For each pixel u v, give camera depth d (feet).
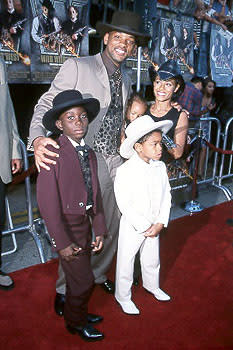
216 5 18.26
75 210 6.54
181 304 8.54
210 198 16.38
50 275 9.63
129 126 7.38
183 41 17.39
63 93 6.40
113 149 8.12
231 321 7.97
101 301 8.61
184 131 8.64
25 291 8.92
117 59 7.47
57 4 13.11
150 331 7.63
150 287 8.67
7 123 8.08
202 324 7.86
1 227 8.72
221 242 11.69
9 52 12.41
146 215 7.76
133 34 7.02
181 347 7.17
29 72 13.05
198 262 10.45
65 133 6.48
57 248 6.28
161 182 7.76
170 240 11.73
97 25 7.33
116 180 7.67
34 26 12.77
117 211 8.65
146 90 21.11
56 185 6.24
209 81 17.44
